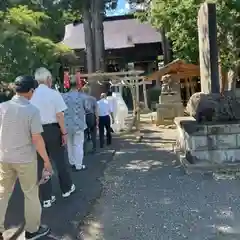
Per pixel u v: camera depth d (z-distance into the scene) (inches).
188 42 651.5
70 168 328.5
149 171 315.9
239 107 313.4
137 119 634.8
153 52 1167.0
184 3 603.8
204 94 335.9
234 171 293.9
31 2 512.7
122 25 1225.4
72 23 1261.1
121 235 183.3
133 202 233.5
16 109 164.1
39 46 426.9
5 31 352.2
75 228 190.4
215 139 306.7
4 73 364.2
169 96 689.6
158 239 177.3
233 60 594.9
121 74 657.0
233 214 206.5
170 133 581.0
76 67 985.5
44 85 217.0
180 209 217.8
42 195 221.3
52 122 217.2
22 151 163.6
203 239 176.1
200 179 279.3
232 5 548.4
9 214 203.3
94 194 249.4
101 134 458.0
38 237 176.1
